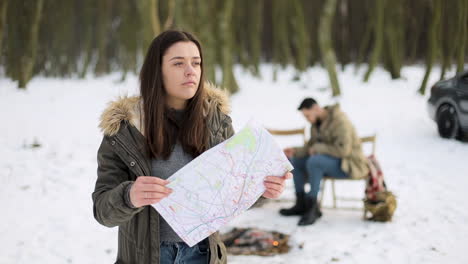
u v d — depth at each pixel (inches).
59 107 384.5
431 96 292.0
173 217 48.3
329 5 428.5
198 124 54.6
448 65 462.3
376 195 163.9
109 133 51.8
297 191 173.8
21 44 485.4
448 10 403.5
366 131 308.5
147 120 52.5
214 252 53.8
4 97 430.3
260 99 432.8
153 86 52.5
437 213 169.6
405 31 685.3
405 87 475.2
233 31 607.5
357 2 696.4
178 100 55.2
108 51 719.1
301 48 568.4
